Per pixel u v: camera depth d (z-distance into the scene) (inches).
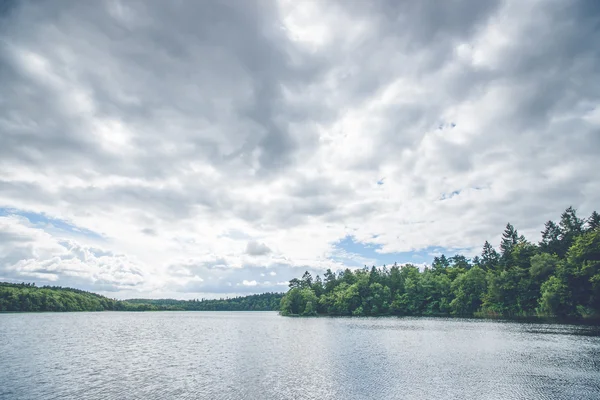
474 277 5900.6
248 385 1318.9
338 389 1245.7
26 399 1154.0
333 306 7194.9
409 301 6673.2
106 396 1187.9
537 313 4480.8
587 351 1937.7
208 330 4114.2
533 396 1130.7
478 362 1675.7
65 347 2415.1
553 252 4990.2
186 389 1268.5
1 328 3823.8
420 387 1253.1
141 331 3927.2
